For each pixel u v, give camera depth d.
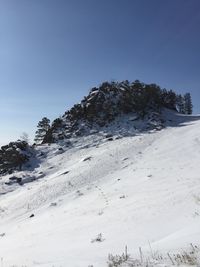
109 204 22.25
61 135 65.12
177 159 35.91
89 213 21.06
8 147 58.22
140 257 6.94
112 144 54.84
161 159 37.84
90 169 40.22
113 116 68.44
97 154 48.38
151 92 74.75
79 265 7.47
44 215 25.88
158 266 5.91
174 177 26.08
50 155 57.06
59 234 16.67
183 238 8.20
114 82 76.50
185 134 51.97
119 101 71.31
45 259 10.23
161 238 10.20
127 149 47.28
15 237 19.45
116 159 42.94
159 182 25.42
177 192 19.22
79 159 50.41
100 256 8.60
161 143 48.22
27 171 51.12
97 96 71.88
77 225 18.09
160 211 15.61
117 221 16.22
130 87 74.19
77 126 67.38
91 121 68.25
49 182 39.47
